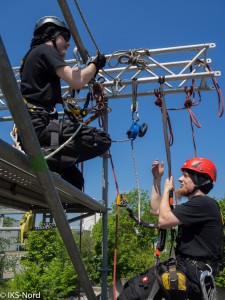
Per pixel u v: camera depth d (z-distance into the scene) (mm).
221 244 3082
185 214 3018
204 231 3018
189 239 3031
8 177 3416
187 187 3281
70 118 3252
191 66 5551
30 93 3023
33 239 17766
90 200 4195
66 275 17016
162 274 2863
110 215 22922
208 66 5418
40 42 3178
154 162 3826
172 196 3275
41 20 3207
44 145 3053
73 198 4152
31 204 4992
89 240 21141
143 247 22672
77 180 3850
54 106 3143
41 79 3008
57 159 3029
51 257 17734
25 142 1994
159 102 4449
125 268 22047
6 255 19094
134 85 4980
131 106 4469
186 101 5074
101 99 4453
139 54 5270
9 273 21812
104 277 4934
